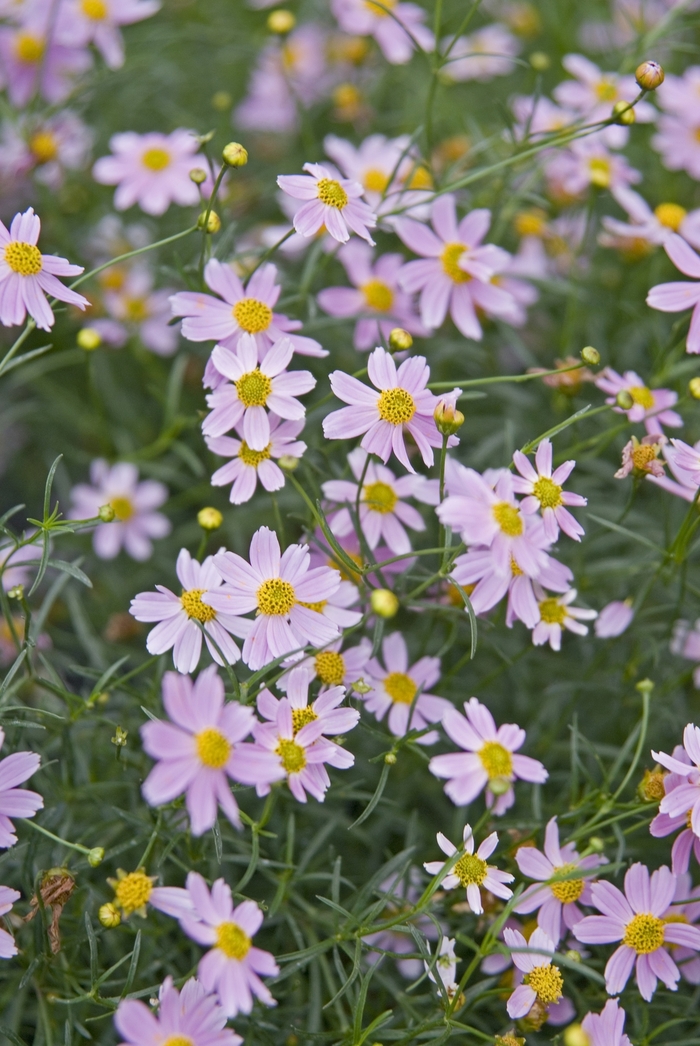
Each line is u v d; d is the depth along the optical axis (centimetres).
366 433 57
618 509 63
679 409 64
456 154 69
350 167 66
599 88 68
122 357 71
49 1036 55
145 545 67
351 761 55
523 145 63
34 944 57
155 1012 54
